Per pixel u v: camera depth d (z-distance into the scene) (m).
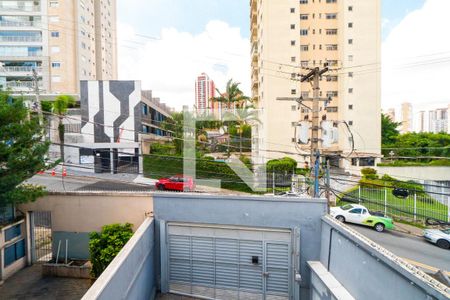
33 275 10.49
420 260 11.68
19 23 38.50
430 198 18.98
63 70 39.62
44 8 38.94
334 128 11.42
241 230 8.35
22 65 38.78
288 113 36.34
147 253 7.92
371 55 37.28
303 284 7.73
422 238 14.55
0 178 8.45
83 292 9.28
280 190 20.38
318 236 7.69
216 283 8.54
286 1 36.47
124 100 29.92
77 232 11.28
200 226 8.64
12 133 8.80
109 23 57.88
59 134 26.47
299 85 36.53
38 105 20.23
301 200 7.81
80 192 11.27
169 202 8.78
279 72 36.41
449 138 42.47
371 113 37.22
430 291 3.48
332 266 6.72
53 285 9.75
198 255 8.67
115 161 29.00
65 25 39.69
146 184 22.75
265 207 8.09
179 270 8.80
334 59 39.47
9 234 10.52
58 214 11.36
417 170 29.83
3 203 8.89
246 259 8.31
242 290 8.33
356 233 5.69
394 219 17.83
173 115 37.12
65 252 11.23
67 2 40.03
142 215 11.10
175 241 8.83
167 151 31.00
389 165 30.52
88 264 10.63
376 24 37.38
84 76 44.50
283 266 8.02
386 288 4.50
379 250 4.71
